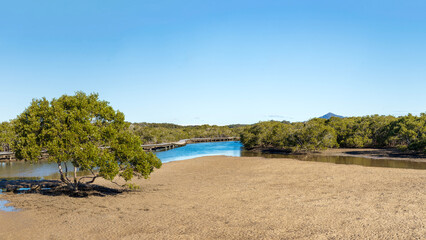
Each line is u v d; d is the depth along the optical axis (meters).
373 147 79.12
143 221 16.78
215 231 14.64
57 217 18.30
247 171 38.50
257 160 52.19
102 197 24.92
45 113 25.52
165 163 52.34
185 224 15.95
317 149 71.81
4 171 48.25
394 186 25.81
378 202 19.92
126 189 29.17
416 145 57.22
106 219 17.48
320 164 44.09
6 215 19.05
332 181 29.02
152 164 27.17
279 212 17.91
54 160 24.28
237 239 13.48
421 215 16.58
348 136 82.31
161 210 19.47
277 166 42.41
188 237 13.84
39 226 16.45
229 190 25.86
